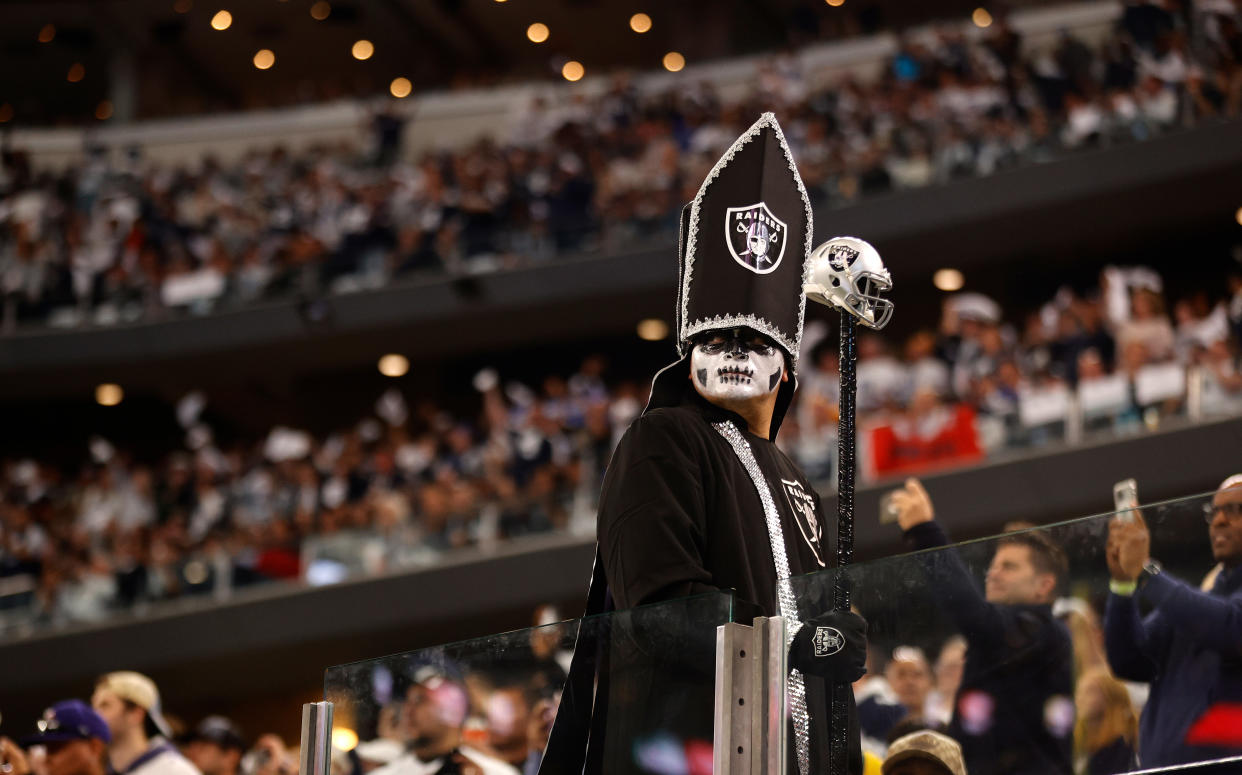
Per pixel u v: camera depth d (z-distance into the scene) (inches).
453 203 689.6
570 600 515.5
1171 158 555.5
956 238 612.1
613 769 84.6
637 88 745.0
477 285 674.8
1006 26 629.0
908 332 673.6
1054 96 589.9
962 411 454.0
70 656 553.0
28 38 1038.4
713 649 83.0
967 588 84.0
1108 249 630.5
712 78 778.8
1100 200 578.6
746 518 98.0
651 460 95.5
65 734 185.8
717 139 660.7
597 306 671.8
